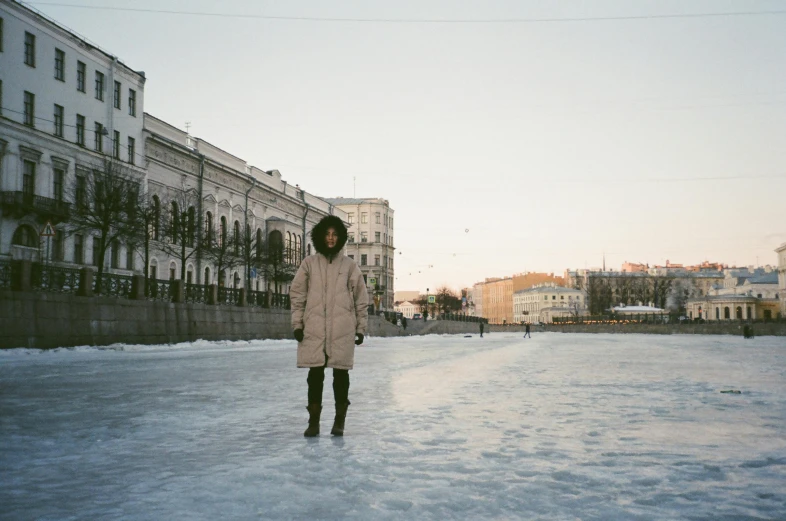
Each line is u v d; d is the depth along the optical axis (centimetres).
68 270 2467
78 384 1134
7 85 3619
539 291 18788
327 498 381
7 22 3612
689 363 1872
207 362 1838
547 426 654
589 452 521
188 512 353
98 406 822
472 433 610
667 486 413
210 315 3438
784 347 3475
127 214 3522
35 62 3812
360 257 11912
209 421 692
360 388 1065
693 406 825
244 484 414
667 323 8781
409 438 582
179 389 1048
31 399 902
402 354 2502
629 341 5022
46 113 3906
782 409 796
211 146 5666
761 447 545
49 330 2295
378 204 12000
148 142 4750
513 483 418
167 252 4372
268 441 570
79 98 4172
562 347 3475
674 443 563
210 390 1030
